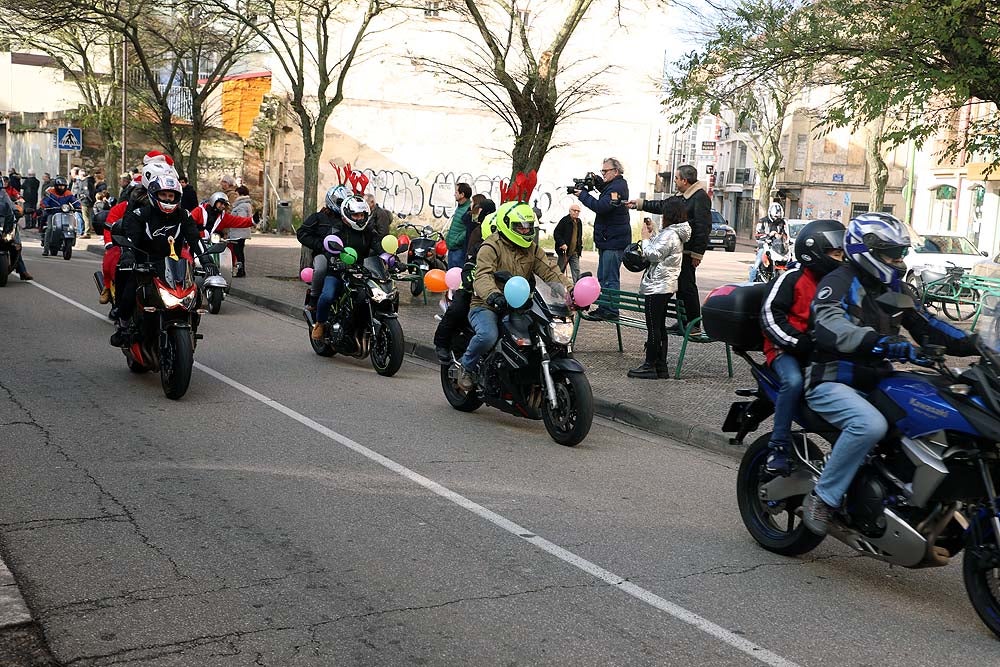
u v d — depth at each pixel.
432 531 5.69
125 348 9.70
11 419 7.92
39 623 4.25
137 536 5.38
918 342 5.10
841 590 5.12
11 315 13.65
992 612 4.54
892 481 4.88
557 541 5.62
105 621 4.30
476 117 39.03
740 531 6.02
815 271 5.35
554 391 7.87
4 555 5.04
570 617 4.56
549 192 40.25
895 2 9.98
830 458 5.02
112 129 32.34
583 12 15.88
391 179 38.66
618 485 6.89
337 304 11.04
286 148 37.97
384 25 36.81
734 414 5.85
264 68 38.25
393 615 4.49
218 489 6.31
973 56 9.66
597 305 12.26
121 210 10.15
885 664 4.24
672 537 5.82
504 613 4.57
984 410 4.50
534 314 7.99
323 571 4.99
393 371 10.53
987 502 4.57
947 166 37.78
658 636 4.40
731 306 5.57
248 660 3.99
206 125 36.44
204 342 12.48
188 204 14.16
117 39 27.97
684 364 11.77
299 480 6.60
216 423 8.12
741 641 4.40
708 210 11.01
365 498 6.27
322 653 4.07
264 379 10.14
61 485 6.25
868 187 57.97
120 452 7.09
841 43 10.41
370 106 38.06
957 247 24.34
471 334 8.84
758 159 39.38
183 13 24.55
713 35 14.91
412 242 17.75
